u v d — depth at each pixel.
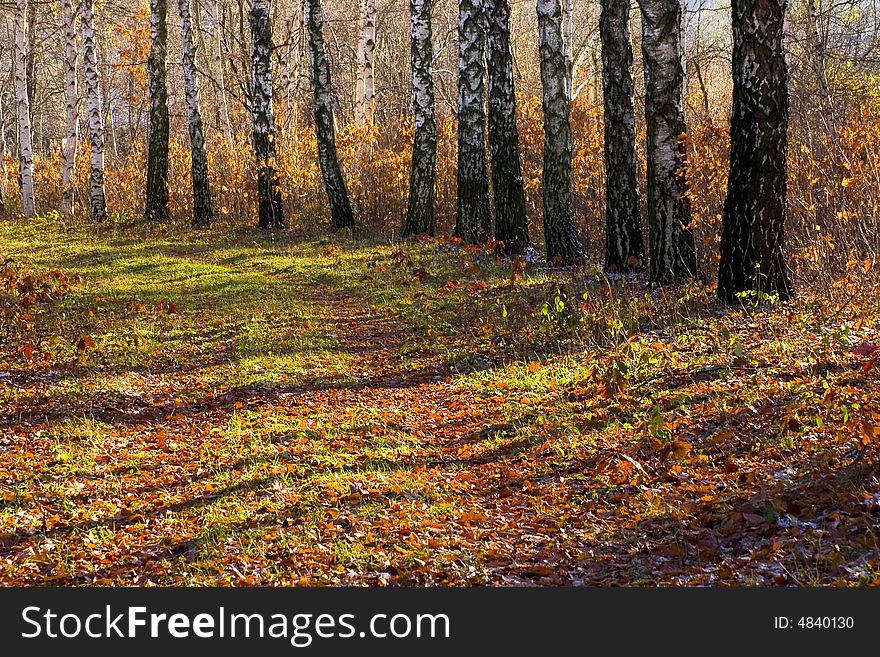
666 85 12.44
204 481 6.86
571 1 23.78
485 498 6.43
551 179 16.45
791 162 12.73
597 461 6.87
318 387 9.88
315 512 5.98
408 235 21.72
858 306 9.59
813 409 6.82
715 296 11.10
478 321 12.31
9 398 8.74
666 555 5.05
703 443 6.80
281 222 25.36
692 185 12.36
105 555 5.45
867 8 20.52
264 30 24.67
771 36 10.22
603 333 10.67
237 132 34.09
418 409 9.06
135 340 11.32
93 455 7.33
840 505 5.12
